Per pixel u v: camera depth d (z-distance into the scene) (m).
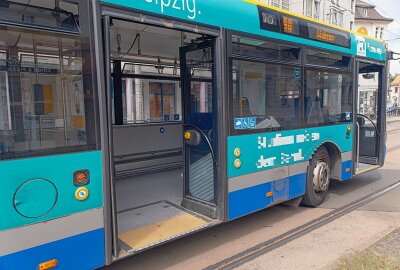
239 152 4.05
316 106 5.31
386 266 3.39
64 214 2.69
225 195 3.93
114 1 2.94
